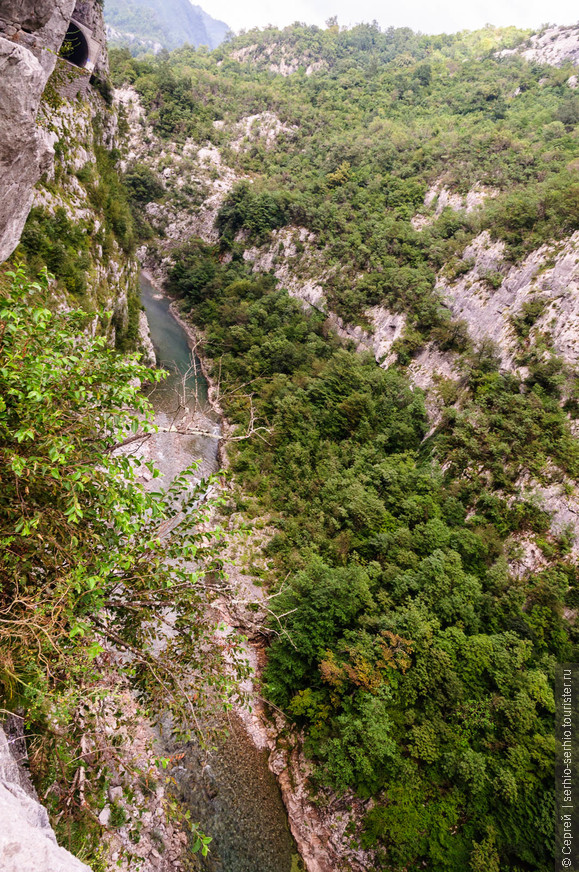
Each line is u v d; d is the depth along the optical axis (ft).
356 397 150.00
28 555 21.79
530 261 151.53
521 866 64.75
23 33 27.37
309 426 149.69
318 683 83.20
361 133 296.71
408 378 166.20
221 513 120.37
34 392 19.95
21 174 24.31
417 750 73.00
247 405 155.43
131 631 27.86
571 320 129.70
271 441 146.10
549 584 94.43
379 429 148.66
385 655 80.18
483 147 223.10
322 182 268.00
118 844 45.44
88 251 121.70
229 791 71.41
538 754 70.85
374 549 106.73
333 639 86.89
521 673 79.61
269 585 102.53
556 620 90.58
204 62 479.00
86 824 27.40
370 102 341.21
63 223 112.68
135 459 25.32
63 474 21.95
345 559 105.50
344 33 500.74
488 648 82.74
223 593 30.35
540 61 337.31
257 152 331.16
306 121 335.88
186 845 58.54
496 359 141.79
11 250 27.22
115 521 22.76
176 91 338.13
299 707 79.61
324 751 74.02
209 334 203.41
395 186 239.30
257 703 85.20
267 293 225.35
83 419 23.89
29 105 22.07
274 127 339.77
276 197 255.50
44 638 20.74
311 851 69.82
